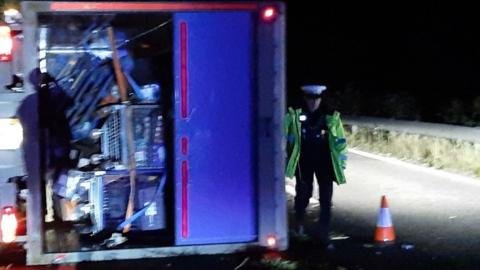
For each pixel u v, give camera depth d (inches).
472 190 544.1
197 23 331.3
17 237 336.5
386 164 706.2
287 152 382.0
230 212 341.4
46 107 349.1
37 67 319.9
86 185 357.7
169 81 354.0
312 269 329.4
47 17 335.3
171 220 358.0
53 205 359.9
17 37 327.3
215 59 334.0
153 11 325.7
